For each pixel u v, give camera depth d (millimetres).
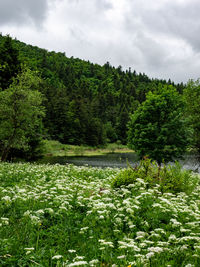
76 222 4961
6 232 4129
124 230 4676
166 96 22281
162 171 8633
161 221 5000
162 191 7484
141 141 21391
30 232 4258
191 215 5074
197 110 25031
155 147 20594
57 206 5699
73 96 120688
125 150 87500
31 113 23453
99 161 42031
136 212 5172
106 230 4547
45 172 12961
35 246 3865
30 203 5723
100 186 8156
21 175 11367
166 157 20938
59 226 4703
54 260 3498
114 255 3645
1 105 22203
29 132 25094
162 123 21922
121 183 7879
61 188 6812
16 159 29219
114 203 5758
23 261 3291
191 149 24250
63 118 85562
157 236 3934
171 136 20766
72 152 62875
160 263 3258
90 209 5688
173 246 3803
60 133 83812
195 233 4176
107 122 129000
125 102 171000
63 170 14047
